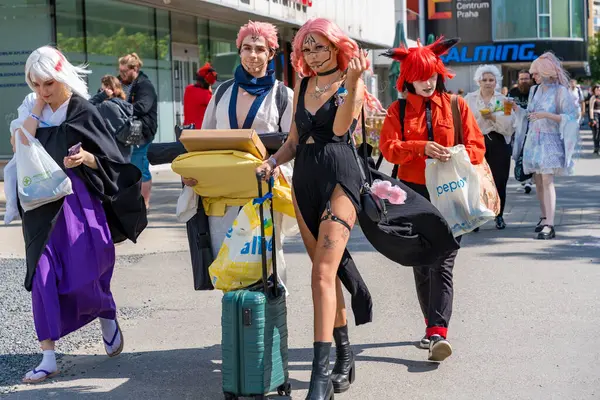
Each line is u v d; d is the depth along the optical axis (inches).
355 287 186.2
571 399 180.1
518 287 281.0
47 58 197.5
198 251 206.4
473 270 310.5
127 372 205.6
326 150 175.0
